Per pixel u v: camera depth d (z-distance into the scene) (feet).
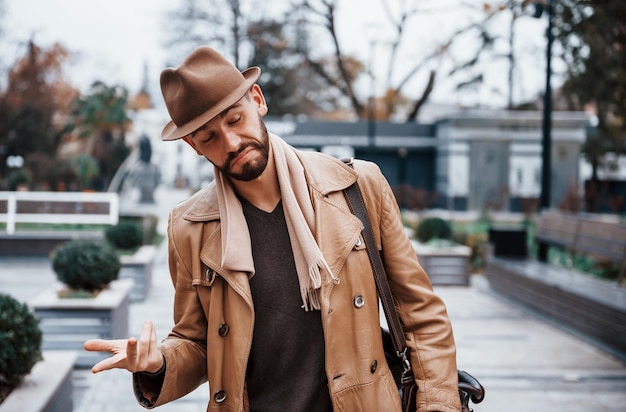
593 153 55.67
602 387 16.26
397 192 64.49
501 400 15.25
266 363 5.37
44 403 10.21
